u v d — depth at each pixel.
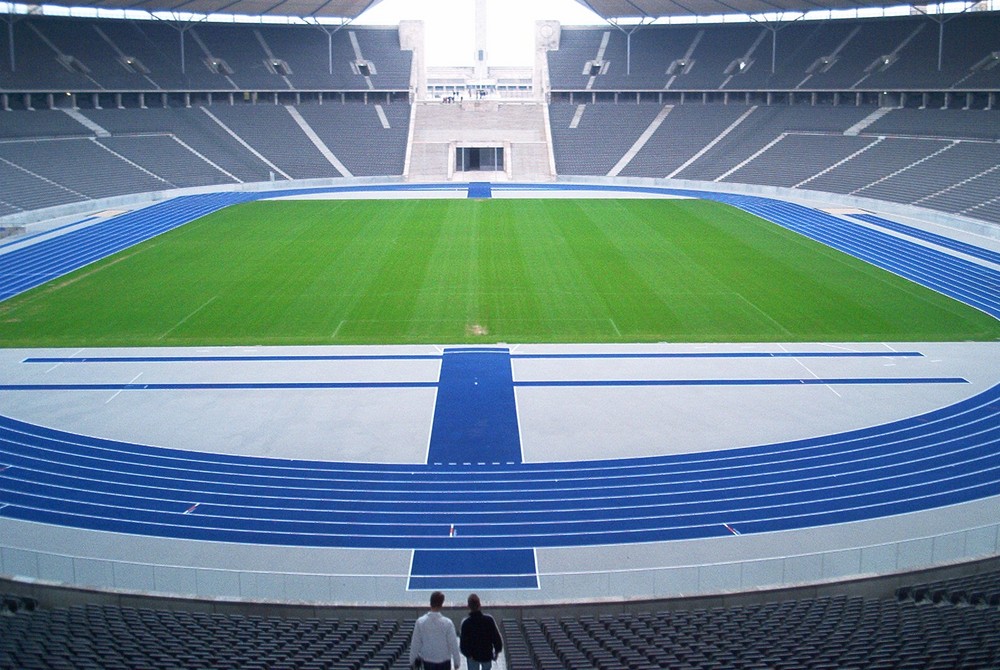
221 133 87.69
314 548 21.78
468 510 23.69
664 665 13.34
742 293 44.69
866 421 29.36
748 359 35.38
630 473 25.80
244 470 25.92
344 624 16.53
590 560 21.25
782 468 26.05
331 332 38.91
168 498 24.20
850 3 83.94
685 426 29.06
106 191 73.00
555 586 20.16
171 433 28.50
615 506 23.88
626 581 20.28
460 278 47.59
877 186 72.12
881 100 86.25
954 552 21.09
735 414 30.02
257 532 22.50
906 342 37.38
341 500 24.19
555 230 61.31
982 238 57.47
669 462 26.48
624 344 37.28
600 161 89.69
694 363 34.97
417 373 34.00
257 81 92.12
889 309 41.97
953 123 76.75
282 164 86.38
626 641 15.08
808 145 82.75
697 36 99.06
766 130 87.56
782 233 60.12
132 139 81.38
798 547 21.78
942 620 15.72
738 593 18.27
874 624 15.56
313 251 54.44
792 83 88.50
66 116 80.06
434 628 11.72
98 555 21.34
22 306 42.75
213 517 23.22
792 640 14.70
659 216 67.25
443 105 97.75
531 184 86.44
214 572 20.53
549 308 42.28
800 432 28.55
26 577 19.03
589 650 14.39
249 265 50.78
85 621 16.08
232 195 78.12
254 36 96.81
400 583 20.25
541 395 31.81
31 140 74.25
